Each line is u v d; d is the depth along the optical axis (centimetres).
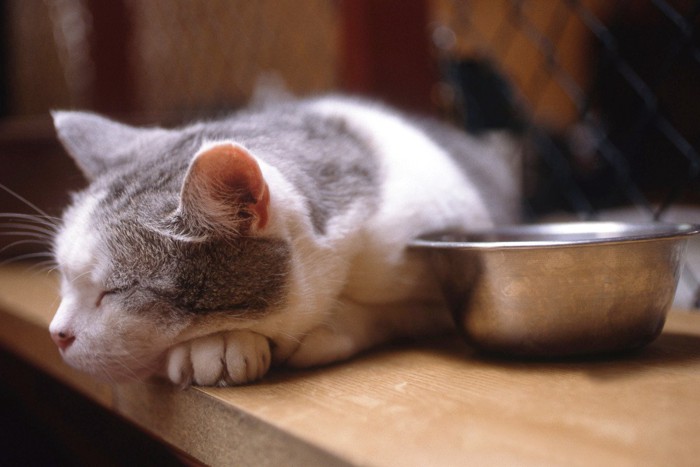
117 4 108
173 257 41
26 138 71
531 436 35
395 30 78
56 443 66
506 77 85
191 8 110
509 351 44
